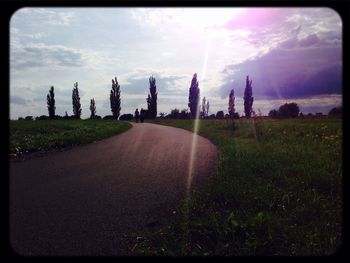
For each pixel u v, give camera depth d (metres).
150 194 7.45
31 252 4.42
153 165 11.23
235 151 12.69
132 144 18.22
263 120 20.48
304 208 5.79
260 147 13.48
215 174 8.66
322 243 4.36
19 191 7.73
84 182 8.67
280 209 5.89
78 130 25.28
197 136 23.48
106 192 7.64
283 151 11.88
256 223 4.83
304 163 9.55
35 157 12.95
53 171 10.20
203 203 6.27
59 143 16.38
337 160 9.78
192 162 11.59
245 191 6.79
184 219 5.44
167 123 54.22
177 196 7.21
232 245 4.38
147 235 4.95
